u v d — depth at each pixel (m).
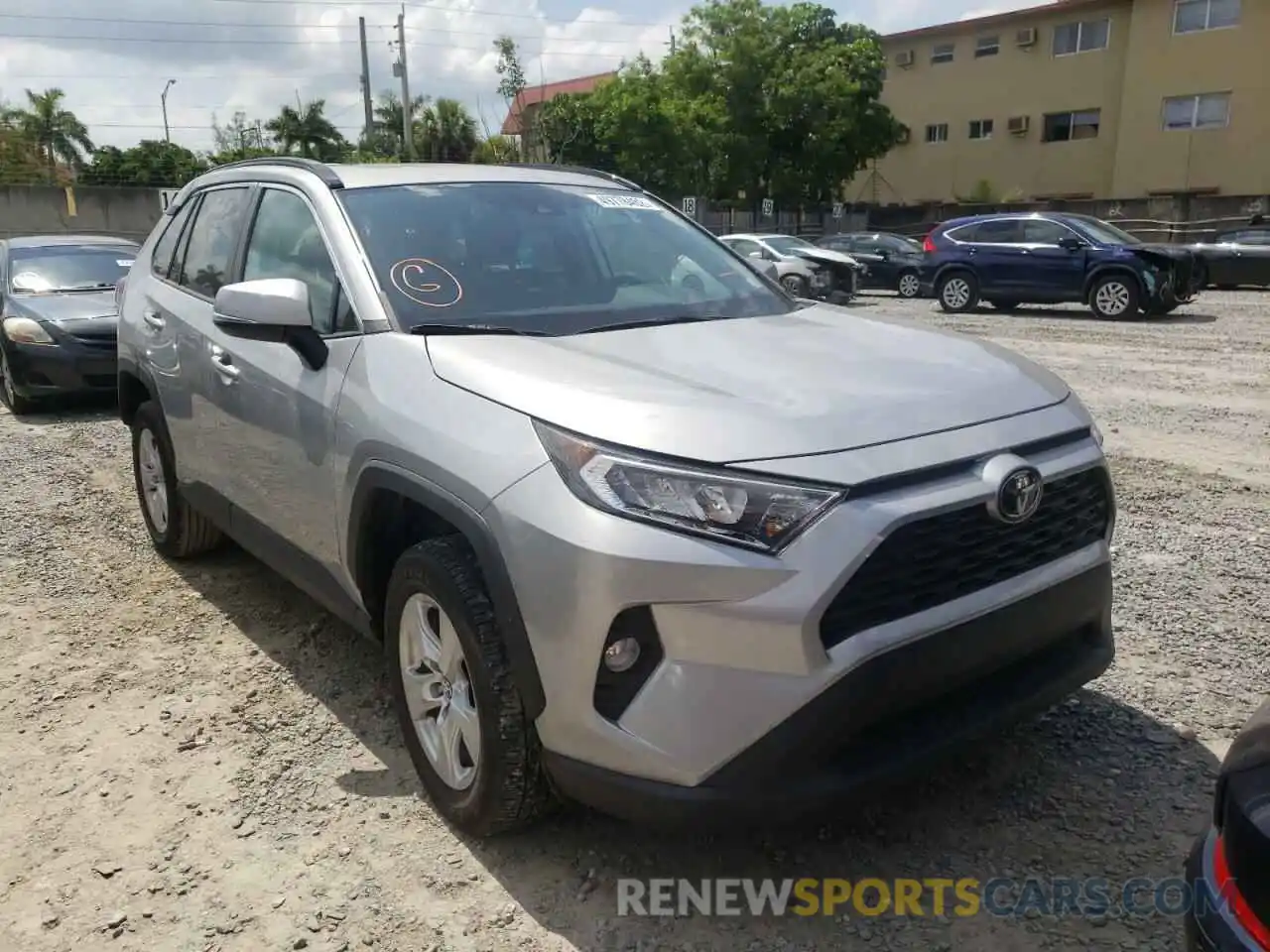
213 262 4.42
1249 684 3.75
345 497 3.17
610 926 2.61
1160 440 7.52
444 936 2.59
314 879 2.81
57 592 4.90
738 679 2.32
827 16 37.38
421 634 2.97
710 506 2.33
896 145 40.62
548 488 2.47
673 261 3.97
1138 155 34.69
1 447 8.01
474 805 2.80
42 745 3.53
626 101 33.03
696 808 2.36
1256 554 5.09
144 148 45.47
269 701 3.80
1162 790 3.11
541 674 2.49
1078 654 2.92
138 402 5.33
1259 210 29.20
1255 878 1.79
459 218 3.70
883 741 2.52
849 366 2.92
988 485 2.50
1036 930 2.56
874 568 2.36
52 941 2.59
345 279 3.39
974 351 3.21
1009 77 37.91
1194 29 32.94
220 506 4.25
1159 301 15.69
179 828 3.05
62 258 10.21
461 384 2.82
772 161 37.03
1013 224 17.14
